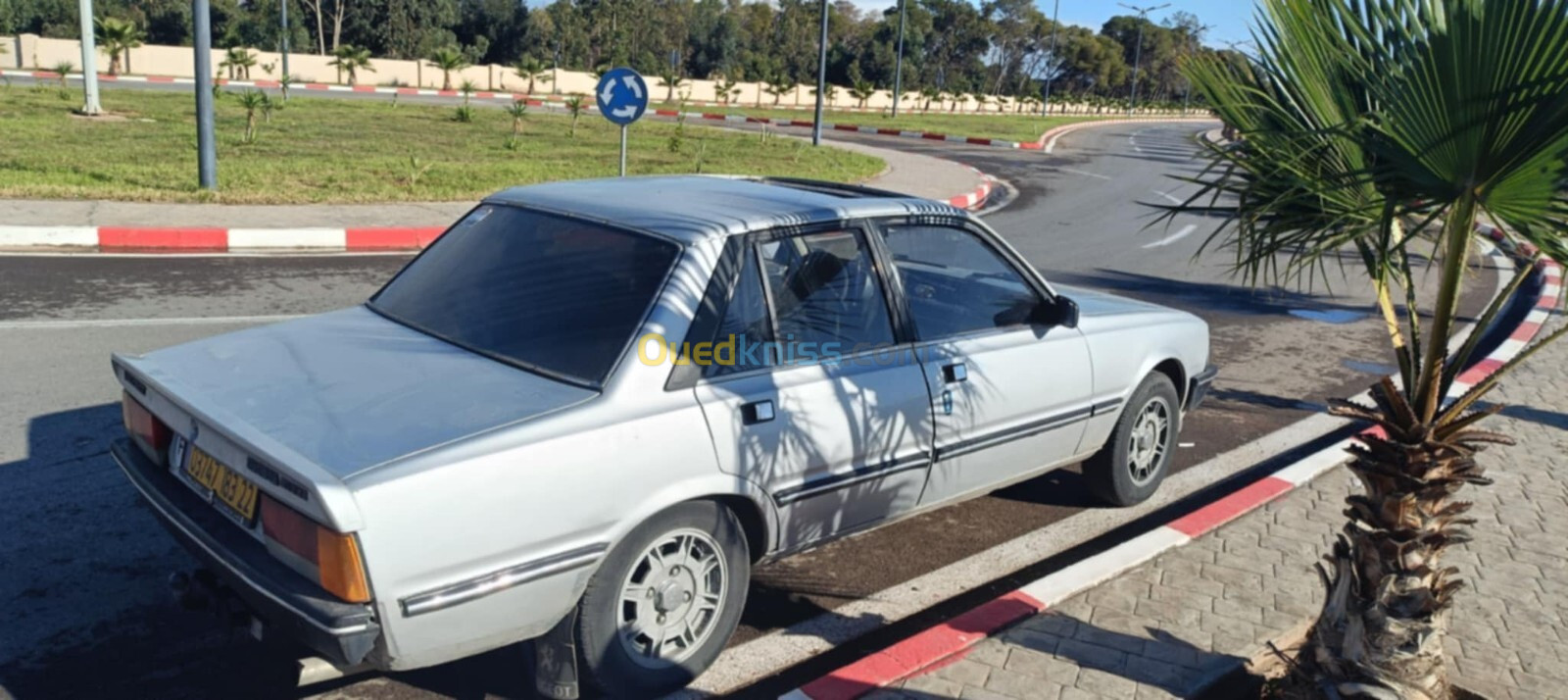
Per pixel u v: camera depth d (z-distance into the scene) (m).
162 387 3.33
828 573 4.57
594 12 72.00
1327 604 3.34
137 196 12.91
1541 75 2.36
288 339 3.73
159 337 7.46
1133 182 24.89
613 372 3.25
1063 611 4.03
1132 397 5.14
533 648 3.29
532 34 67.94
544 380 3.30
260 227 11.66
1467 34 2.41
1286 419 7.24
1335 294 11.97
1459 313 11.01
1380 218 2.88
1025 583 4.58
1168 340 5.27
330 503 2.68
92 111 22.83
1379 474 3.09
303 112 28.55
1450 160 2.57
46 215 11.43
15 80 35.47
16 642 3.66
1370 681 3.18
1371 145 2.69
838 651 3.95
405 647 2.86
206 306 8.52
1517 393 7.64
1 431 5.54
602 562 3.20
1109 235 15.91
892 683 3.46
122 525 4.58
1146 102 98.94
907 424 3.97
